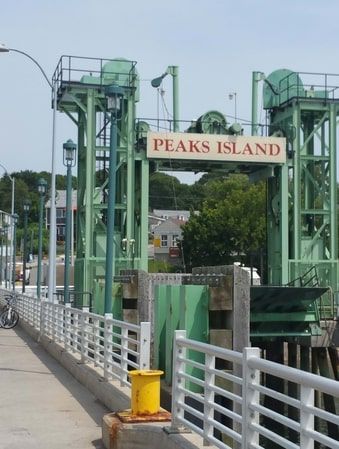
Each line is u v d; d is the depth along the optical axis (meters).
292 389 22.44
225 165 30.81
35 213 115.31
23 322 29.62
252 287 22.83
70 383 14.19
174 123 30.64
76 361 15.14
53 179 27.05
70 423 10.34
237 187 76.12
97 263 28.78
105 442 8.80
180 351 8.01
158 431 7.91
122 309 16.95
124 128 29.64
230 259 65.38
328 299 29.03
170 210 125.56
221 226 64.25
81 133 31.19
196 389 12.18
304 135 32.34
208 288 13.84
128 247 29.03
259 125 31.38
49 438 9.39
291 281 28.52
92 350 14.52
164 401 12.72
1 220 63.66
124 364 11.32
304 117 32.25
